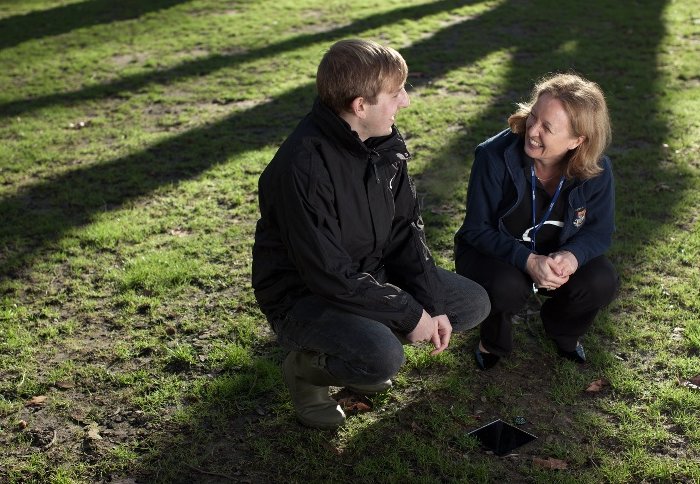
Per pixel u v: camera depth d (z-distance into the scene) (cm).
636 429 319
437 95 756
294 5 1206
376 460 304
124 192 570
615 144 620
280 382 350
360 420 329
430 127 669
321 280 277
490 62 854
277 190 276
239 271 451
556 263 326
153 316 407
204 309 414
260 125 701
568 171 324
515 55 879
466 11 1102
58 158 640
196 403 342
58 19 1203
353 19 1095
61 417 336
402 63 275
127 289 435
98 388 354
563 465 301
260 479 299
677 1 1107
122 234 500
